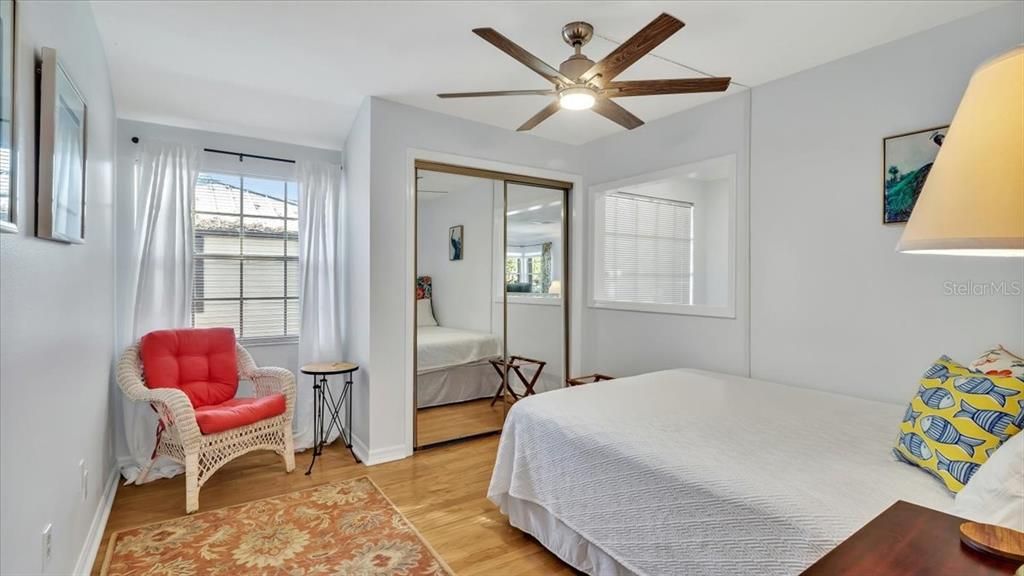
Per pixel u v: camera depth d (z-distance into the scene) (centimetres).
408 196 337
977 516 113
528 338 410
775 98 297
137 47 255
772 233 299
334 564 207
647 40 185
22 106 127
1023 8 211
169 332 303
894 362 248
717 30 237
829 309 273
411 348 339
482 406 384
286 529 236
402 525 241
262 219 369
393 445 331
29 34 133
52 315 153
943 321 233
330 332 368
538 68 210
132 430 301
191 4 216
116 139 311
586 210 434
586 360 435
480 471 312
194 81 294
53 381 154
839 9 219
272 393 317
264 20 231
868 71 257
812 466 159
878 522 94
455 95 235
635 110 348
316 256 364
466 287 374
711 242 578
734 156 318
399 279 333
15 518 121
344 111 344
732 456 169
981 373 168
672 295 542
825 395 254
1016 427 138
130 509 258
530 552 219
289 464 307
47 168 140
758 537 137
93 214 220
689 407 229
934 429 154
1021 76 61
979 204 61
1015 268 213
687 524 156
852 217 264
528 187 409
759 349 306
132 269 313
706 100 330
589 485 193
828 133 273
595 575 193
